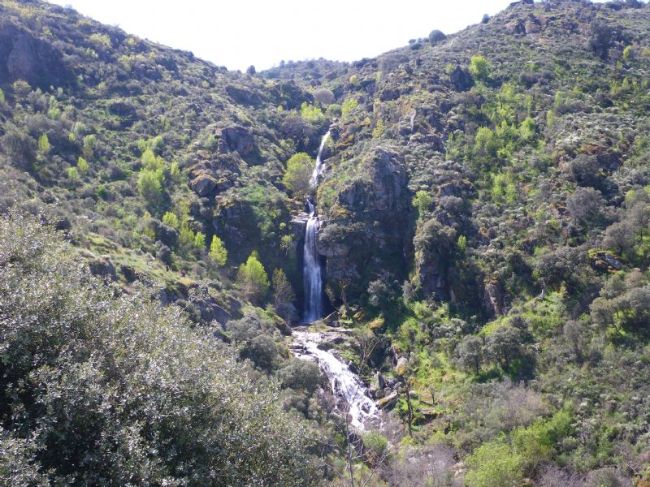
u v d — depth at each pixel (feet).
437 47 431.43
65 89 290.97
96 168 241.35
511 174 227.81
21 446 38.17
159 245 199.21
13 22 294.46
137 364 52.11
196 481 47.80
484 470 111.96
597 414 129.18
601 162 210.59
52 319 48.52
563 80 287.89
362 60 498.69
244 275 214.90
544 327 162.40
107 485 41.45
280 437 59.62
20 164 209.05
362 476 92.73
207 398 54.29
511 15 417.69
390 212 237.86
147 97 320.29
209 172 258.98
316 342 187.32
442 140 263.49
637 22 372.58
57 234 66.90
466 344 163.32
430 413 148.97
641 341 142.00
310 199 270.67
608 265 170.09
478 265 195.31
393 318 201.67
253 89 407.23
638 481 109.70
